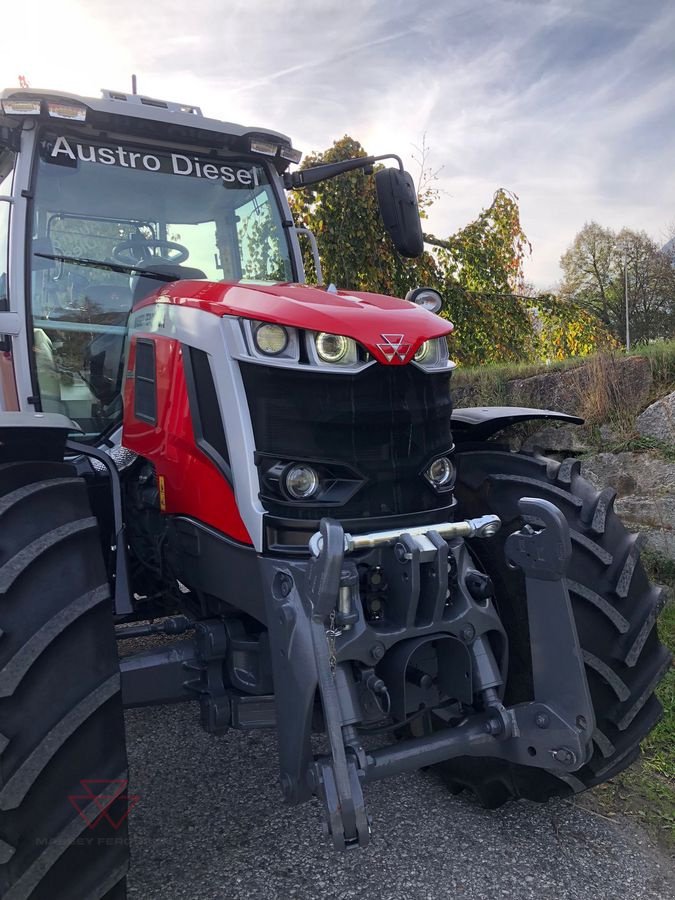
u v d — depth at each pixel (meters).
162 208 2.99
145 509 2.66
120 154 2.91
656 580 3.90
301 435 2.00
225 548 2.14
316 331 1.98
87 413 2.88
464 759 2.51
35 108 2.63
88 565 1.88
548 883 2.16
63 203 2.82
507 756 2.08
